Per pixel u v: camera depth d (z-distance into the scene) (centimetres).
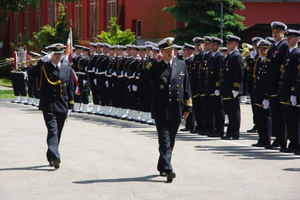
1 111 2670
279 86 1455
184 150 1481
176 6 4197
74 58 2644
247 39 4181
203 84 1827
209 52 1839
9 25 7781
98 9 5803
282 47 1489
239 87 1686
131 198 949
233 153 1434
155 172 1179
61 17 5272
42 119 2312
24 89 3272
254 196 964
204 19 4038
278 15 4738
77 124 2144
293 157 1373
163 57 1122
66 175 1148
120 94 2386
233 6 4153
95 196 964
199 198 949
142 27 5172
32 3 4653
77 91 1861
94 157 1365
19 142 1617
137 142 1633
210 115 1808
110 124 2167
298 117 1434
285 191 1002
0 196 963
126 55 2359
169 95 1109
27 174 1156
